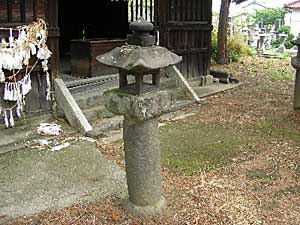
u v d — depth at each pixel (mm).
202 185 4293
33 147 5395
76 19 11742
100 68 8055
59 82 6512
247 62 14453
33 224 3498
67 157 5094
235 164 4934
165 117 7121
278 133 6227
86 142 5684
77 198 3984
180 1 8797
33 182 4359
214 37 14625
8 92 5879
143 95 3350
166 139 5918
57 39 6465
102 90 7289
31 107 6344
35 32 5906
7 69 5746
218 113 7441
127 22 10914
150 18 9656
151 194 3633
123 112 3367
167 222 3525
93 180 4426
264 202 3947
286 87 10086
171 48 8781
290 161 5039
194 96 8180
